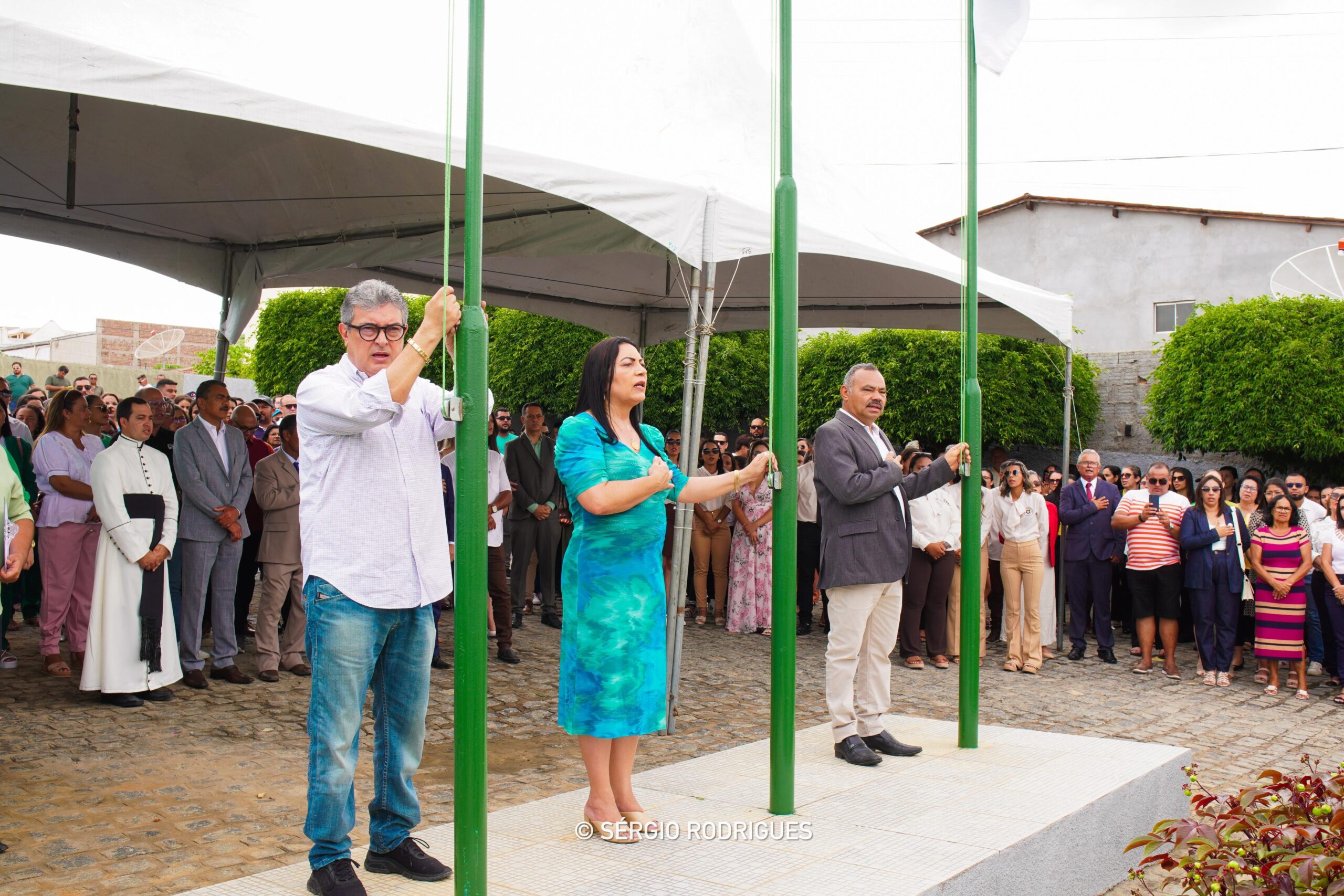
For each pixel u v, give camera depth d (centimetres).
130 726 558
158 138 705
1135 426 1380
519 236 765
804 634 988
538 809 379
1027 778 422
